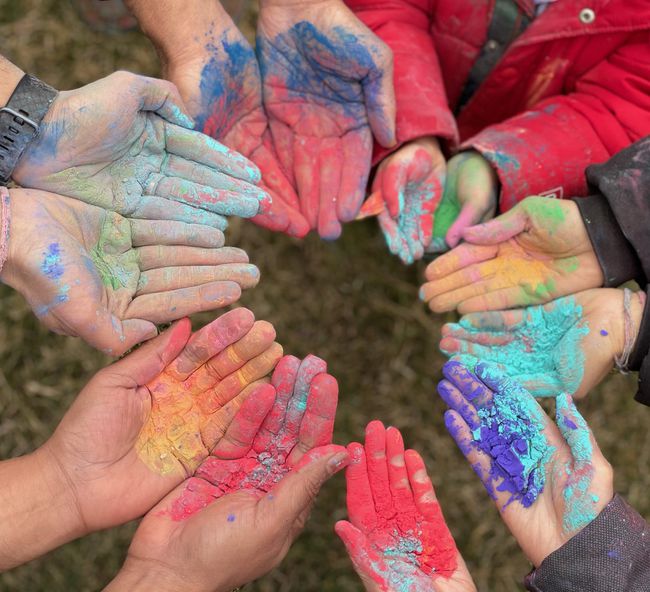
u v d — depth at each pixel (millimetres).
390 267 2314
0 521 1298
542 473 1352
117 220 1410
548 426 1386
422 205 1649
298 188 1641
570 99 1627
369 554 1285
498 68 1671
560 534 1289
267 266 2316
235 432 1389
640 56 1520
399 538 1362
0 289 2217
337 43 1496
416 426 2229
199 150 1484
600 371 1433
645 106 1521
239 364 1420
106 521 1359
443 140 1703
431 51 1734
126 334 1341
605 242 1425
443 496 2162
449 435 2223
